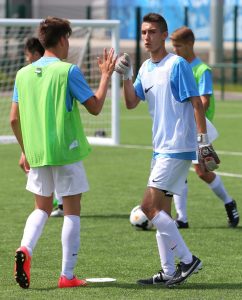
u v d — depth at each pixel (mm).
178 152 16344
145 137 47281
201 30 97500
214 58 84062
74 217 16297
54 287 16328
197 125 16297
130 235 21891
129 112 65312
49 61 16281
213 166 16422
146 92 16750
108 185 30156
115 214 24844
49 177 16469
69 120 16109
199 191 29000
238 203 26688
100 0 113750
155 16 16484
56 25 16312
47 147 16047
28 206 26188
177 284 16391
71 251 16250
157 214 16375
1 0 104562
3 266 18344
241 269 18062
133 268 18188
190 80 16266
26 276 15719
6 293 15789
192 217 24391
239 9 94438
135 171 33750
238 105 69500
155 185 16406
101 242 21000
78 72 16047
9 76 51031
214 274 17562
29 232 16109
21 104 16422
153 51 16547
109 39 78188
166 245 16453
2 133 46312
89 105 16031
